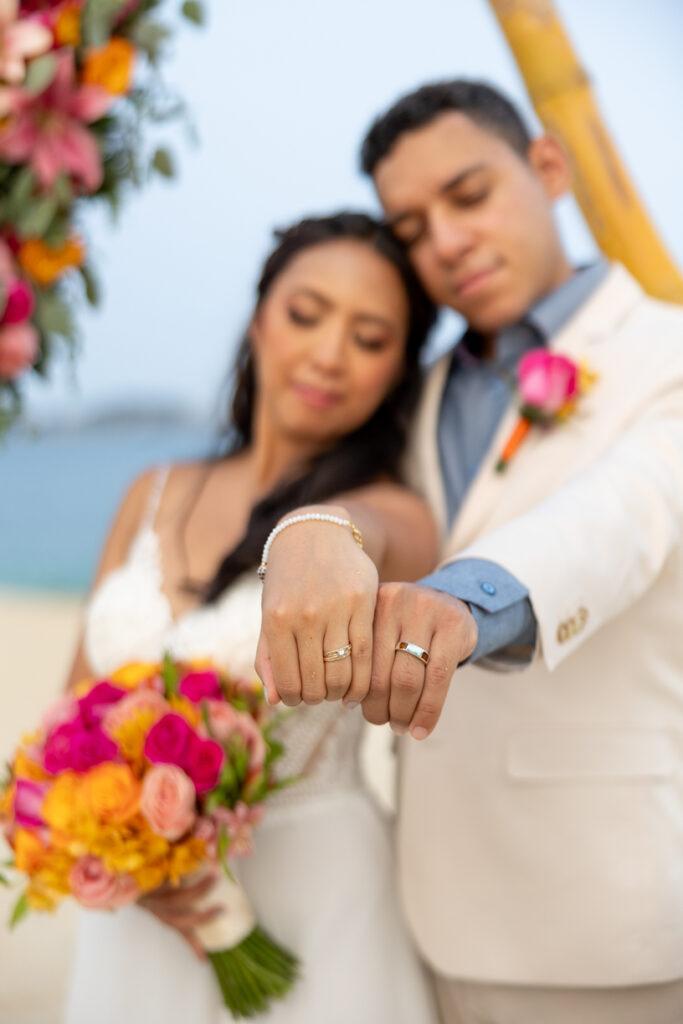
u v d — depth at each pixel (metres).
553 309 1.91
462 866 1.75
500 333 1.97
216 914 1.67
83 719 1.62
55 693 8.03
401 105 1.93
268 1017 1.74
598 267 1.96
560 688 1.72
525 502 1.75
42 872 1.55
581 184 2.06
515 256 1.89
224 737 1.59
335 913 1.82
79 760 1.54
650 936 1.65
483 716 1.77
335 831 1.87
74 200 1.66
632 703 1.70
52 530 24.69
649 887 1.65
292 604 1.06
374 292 2.00
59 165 1.53
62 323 1.60
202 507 2.23
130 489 2.42
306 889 1.82
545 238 1.93
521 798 1.71
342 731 1.93
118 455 32.47
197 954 1.74
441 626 1.08
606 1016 1.70
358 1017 1.76
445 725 1.80
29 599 15.47
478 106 1.90
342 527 1.16
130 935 1.88
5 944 3.55
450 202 1.90
